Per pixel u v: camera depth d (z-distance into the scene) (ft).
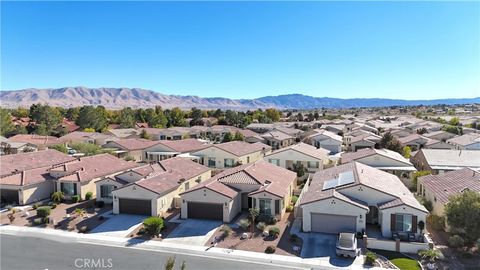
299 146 209.05
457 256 90.53
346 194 110.83
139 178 139.33
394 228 100.17
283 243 99.25
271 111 578.25
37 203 139.23
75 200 140.56
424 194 139.23
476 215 89.66
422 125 375.86
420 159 195.00
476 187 112.68
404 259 88.84
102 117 424.46
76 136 296.30
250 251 94.38
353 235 94.22
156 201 121.90
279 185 130.72
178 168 161.68
